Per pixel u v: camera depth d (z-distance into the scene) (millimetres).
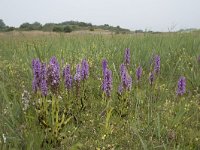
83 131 557
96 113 620
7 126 512
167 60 914
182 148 498
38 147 458
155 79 729
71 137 527
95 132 548
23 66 877
